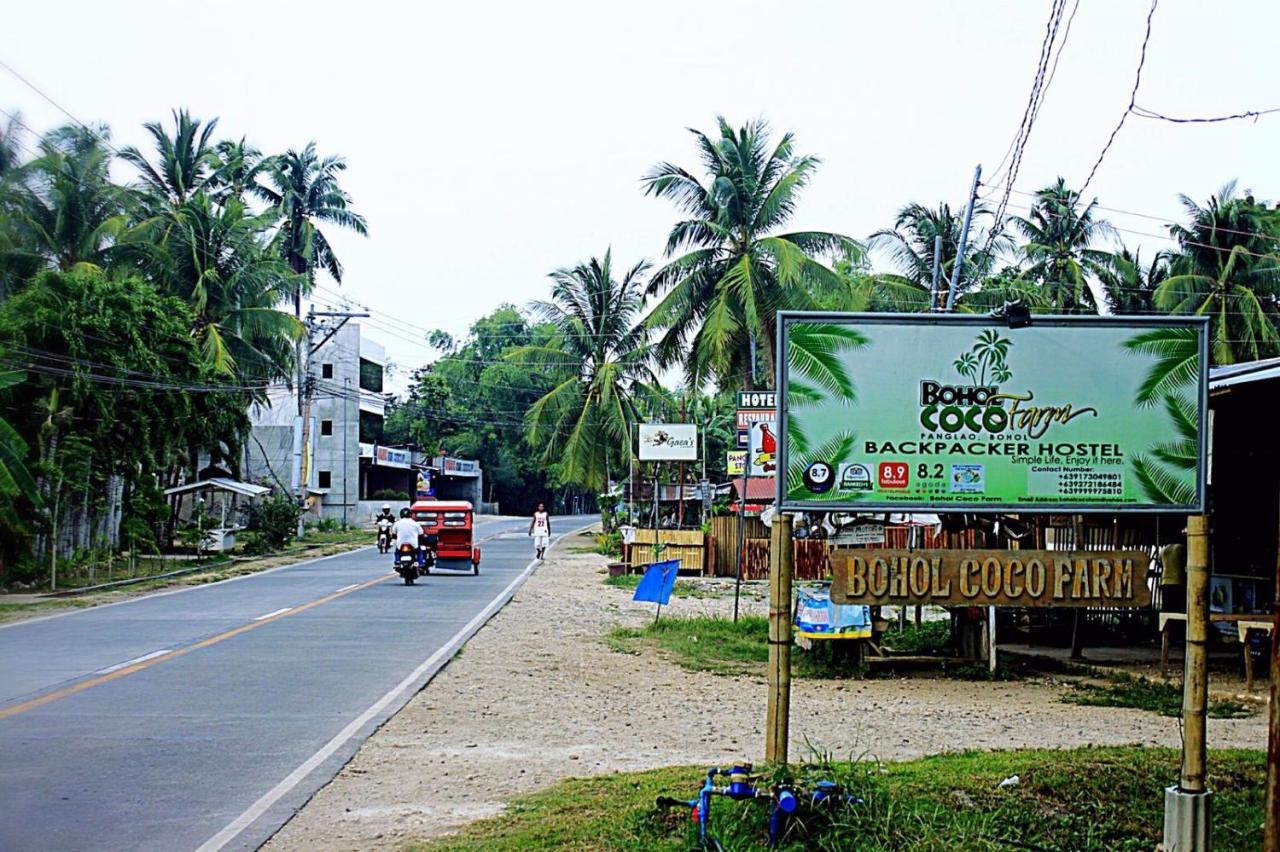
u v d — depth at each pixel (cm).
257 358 4147
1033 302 3712
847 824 612
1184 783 615
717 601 2484
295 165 5112
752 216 3247
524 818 687
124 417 3094
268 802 752
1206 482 687
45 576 2733
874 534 1169
